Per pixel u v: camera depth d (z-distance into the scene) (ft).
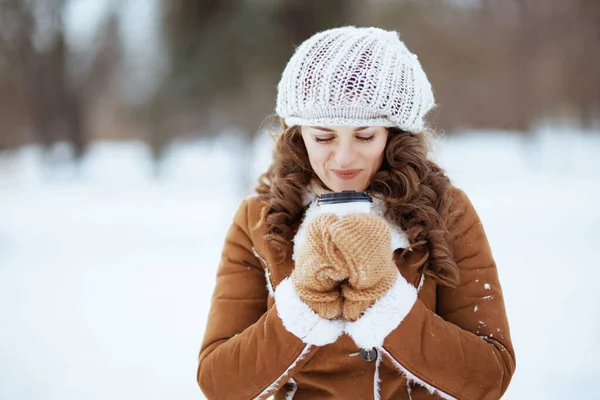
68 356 12.03
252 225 4.94
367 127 4.26
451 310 4.62
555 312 13.15
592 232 22.40
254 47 27.71
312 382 4.54
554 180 43.47
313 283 3.89
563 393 9.41
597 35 62.75
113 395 10.19
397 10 54.80
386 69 4.32
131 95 35.78
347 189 4.42
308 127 4.38
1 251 23.32
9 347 12.67
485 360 4.18
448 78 69.72
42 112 57.31
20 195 43.75
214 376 4.33
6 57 55.67
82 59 57.82
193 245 23.58
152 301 15.84
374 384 4.43
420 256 4.59
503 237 22.47
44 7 54.60
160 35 31.71
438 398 4.50
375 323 3.93
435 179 4.80
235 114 30.40
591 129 78.28
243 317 4.68
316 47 4.42
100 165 64.39
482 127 86.07
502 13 67.77
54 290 17.35
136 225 29.19
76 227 29.01
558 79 68.18
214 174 53.83
